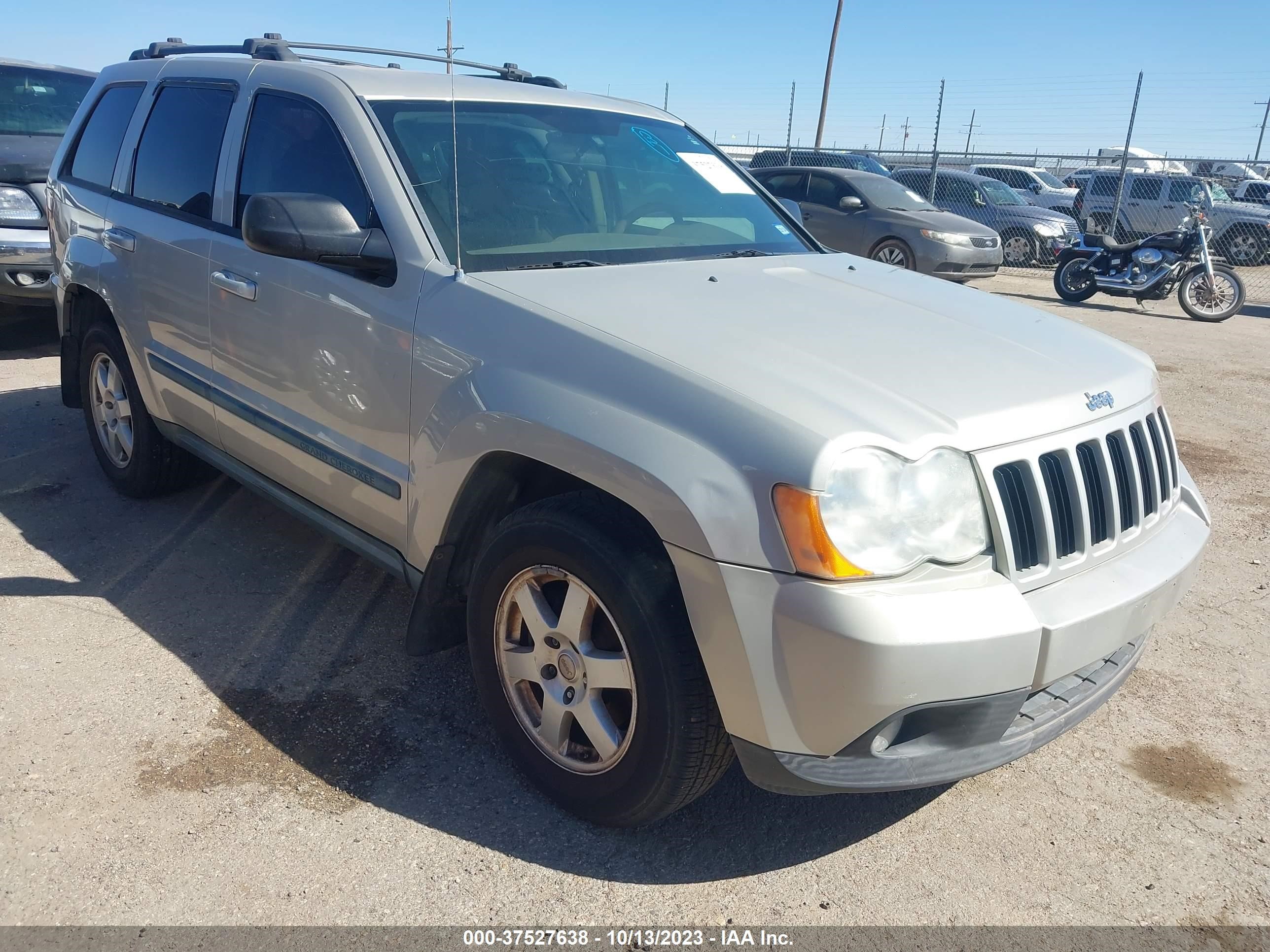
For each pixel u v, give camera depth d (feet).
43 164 22.16
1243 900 7.73
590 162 11.10
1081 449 7.70
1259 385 26.03
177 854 7.65
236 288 10.77
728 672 6.81
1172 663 11.32
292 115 10.75
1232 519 15.96
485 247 9.37
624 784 7.68
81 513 14.06
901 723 6.80
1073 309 40.98
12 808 8.03
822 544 6.40
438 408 8.47
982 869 7.99
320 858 7.70
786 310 8.74
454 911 7.27
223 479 15.57
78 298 14.70
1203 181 51.49
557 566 7.76
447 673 10.49
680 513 6.79
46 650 10.41
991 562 6.98
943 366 7.79
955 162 68.54
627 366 7.39
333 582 12.34
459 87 10.99
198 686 9.92
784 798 8.79
